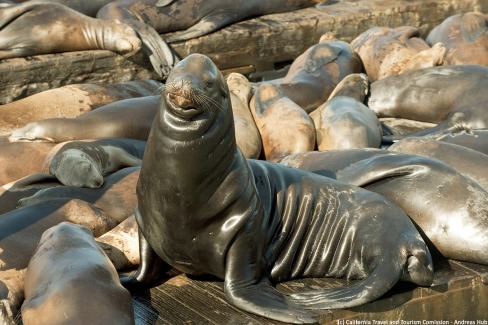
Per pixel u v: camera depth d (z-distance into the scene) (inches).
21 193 938.1
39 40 1366.9
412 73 1291.8
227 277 751.7
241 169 749.9
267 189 802.8
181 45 1529.3
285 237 804.0
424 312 799.1
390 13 1749.5
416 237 788.0
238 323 733.9
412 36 1471.5
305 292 764.6
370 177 869.8
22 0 1498.5
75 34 1392.7
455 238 835.4
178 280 813.2
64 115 1184.8
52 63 1362.0
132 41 1398.9
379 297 763.4
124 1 1547.7
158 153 721.0
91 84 1251.8
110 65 1421.0
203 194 728.3
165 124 713.0
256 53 1609.3
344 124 1092.5
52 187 921.5
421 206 848.9
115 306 681.6
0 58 1348.4
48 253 748.0
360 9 1744.6
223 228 744.3
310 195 820.0
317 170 906.7
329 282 812.0
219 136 720.3
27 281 740.0
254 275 760.3
